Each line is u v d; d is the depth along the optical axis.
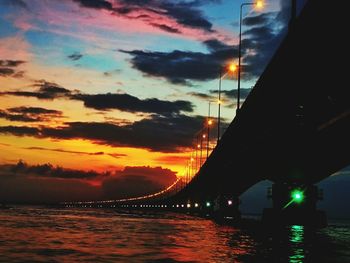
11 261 27.03
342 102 41.81
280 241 47.97
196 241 45.31
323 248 41.75
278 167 73.12
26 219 86.88
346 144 55.19
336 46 35.03
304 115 50.97
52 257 29.38
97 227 65.88
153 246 38.81
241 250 37.06
